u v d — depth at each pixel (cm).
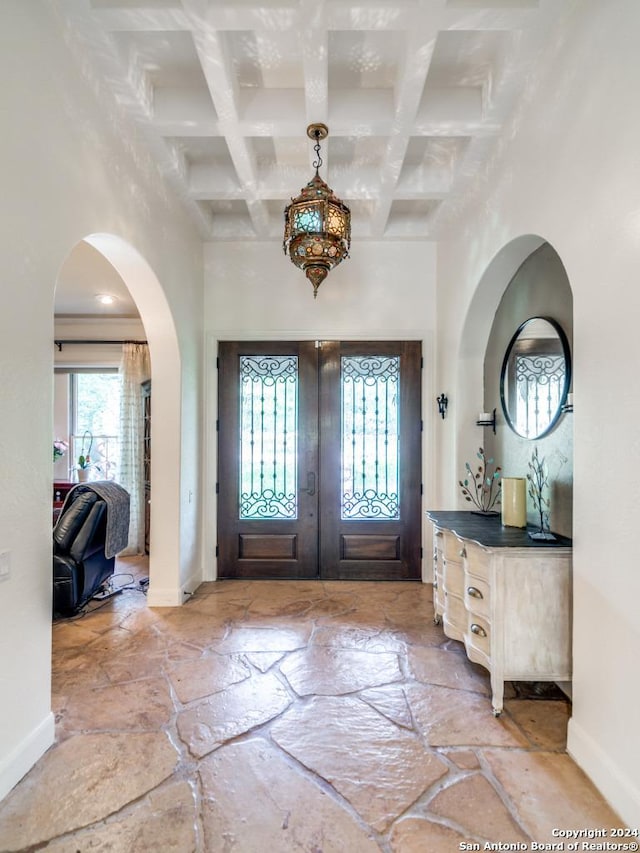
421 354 434
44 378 191
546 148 219
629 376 162
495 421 356
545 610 228
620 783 164
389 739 206
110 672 263
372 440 437
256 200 357
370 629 323
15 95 172
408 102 247
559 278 264
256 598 385
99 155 233
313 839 155
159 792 175
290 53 236
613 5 168
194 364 407
